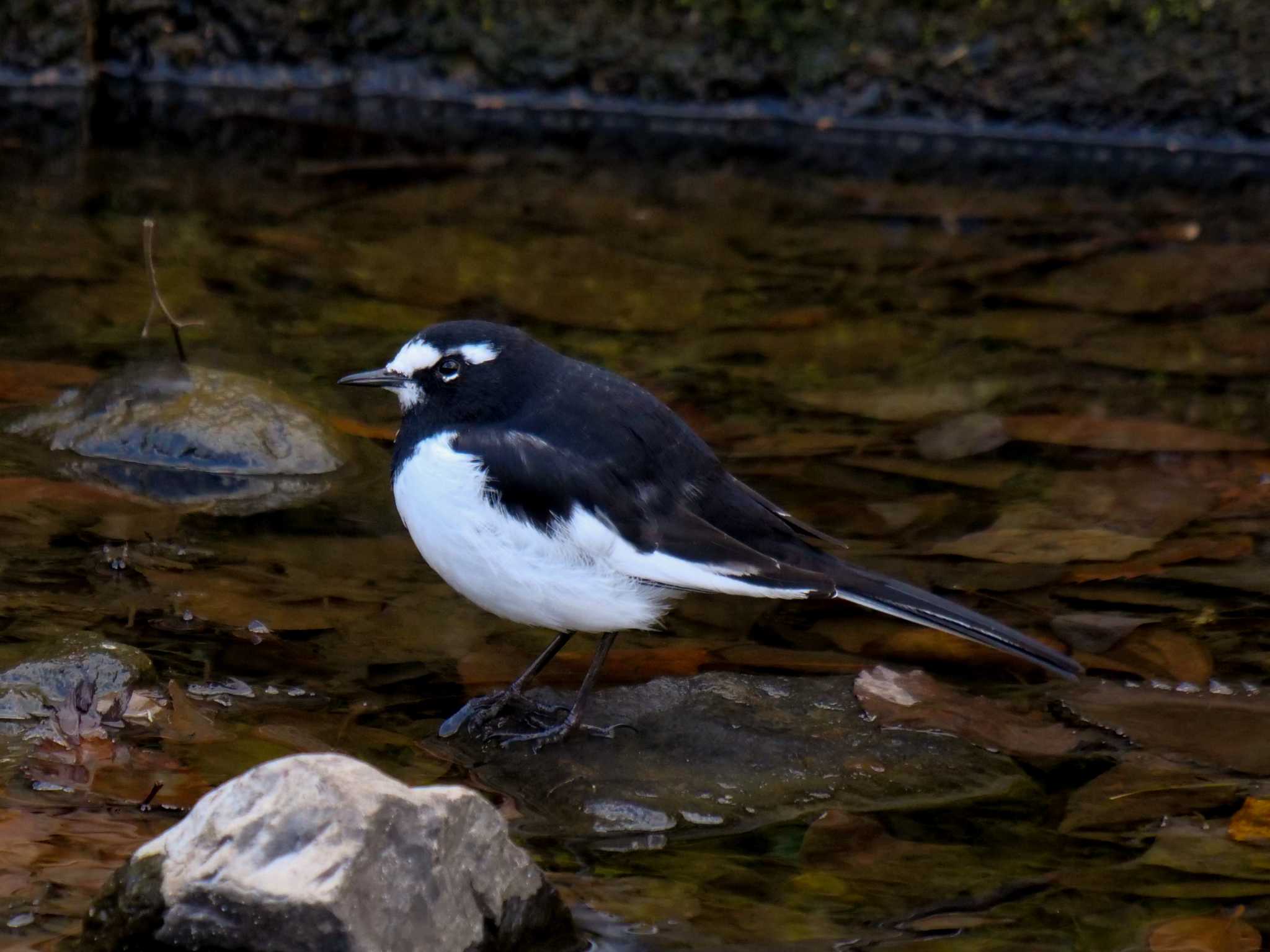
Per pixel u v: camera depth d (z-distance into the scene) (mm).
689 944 6195
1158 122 19906
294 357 12719
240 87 20016
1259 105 19672
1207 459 11805
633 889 6605
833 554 9797
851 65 20000
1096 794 7555
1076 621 9367
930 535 10461
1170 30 19500
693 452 8320
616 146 19547
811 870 6840
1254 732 8164
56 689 7750
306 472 10961
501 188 17672
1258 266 16188
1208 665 8883
